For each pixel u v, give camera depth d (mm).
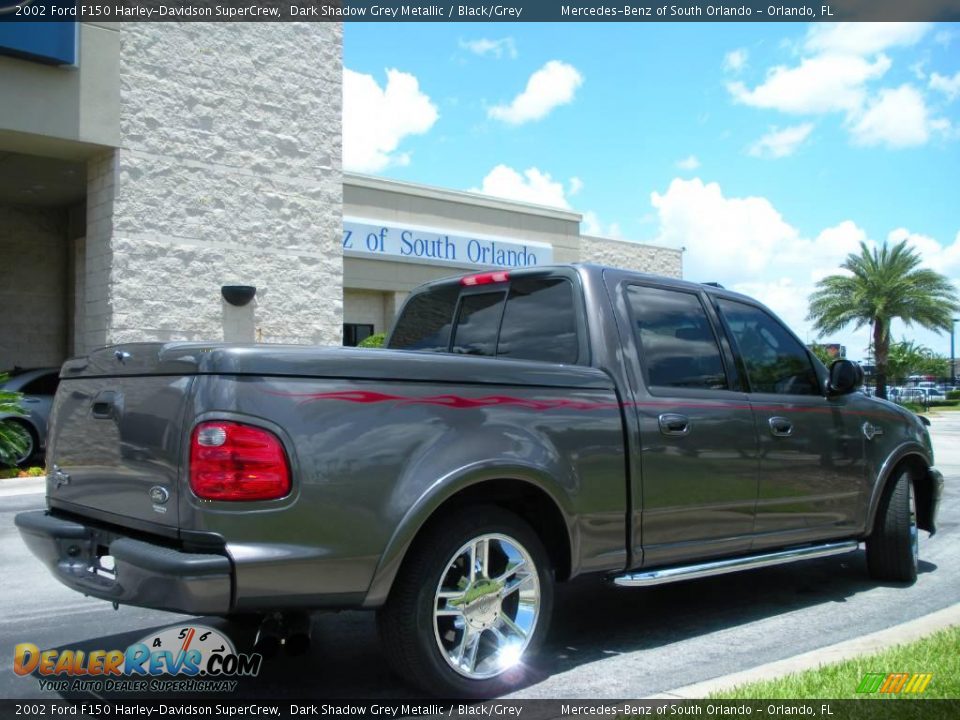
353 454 3537
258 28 15453
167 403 3533
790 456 5383
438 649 3768
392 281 22578
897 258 43125
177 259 14406
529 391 4176
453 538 3816
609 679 4266
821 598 6016
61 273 18875
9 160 15031
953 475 14539
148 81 14141
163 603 3318
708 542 4902
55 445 4391
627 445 4500
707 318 5301
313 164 16109
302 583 3418
